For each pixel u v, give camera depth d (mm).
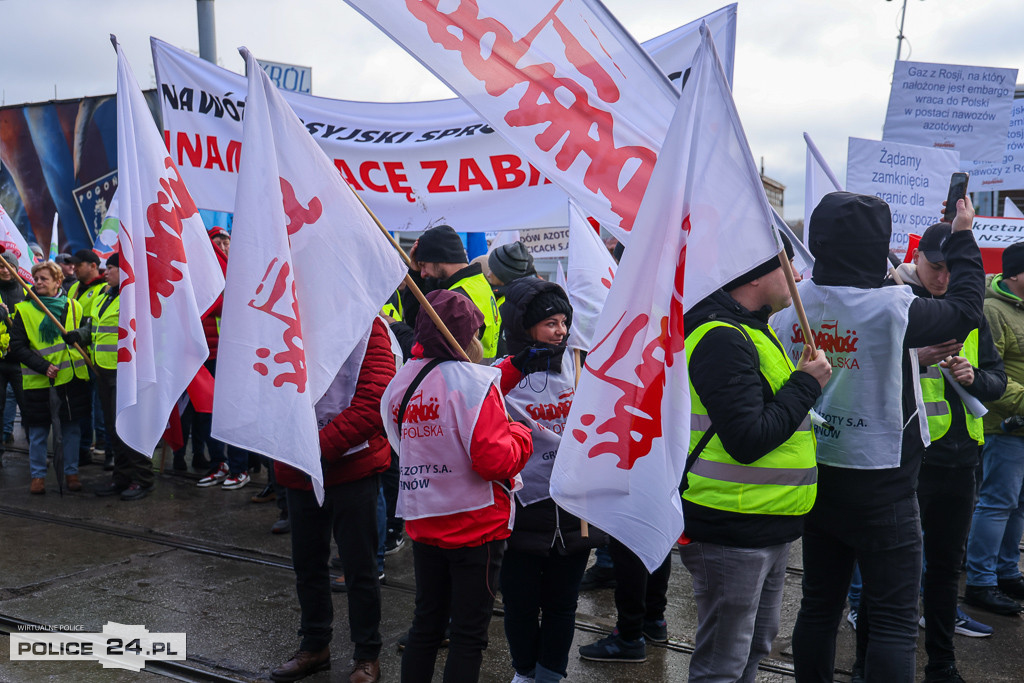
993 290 5070
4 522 6668
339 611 4949
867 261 3096
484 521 3268
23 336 7281
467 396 3215
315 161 3430
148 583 5348
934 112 6465
